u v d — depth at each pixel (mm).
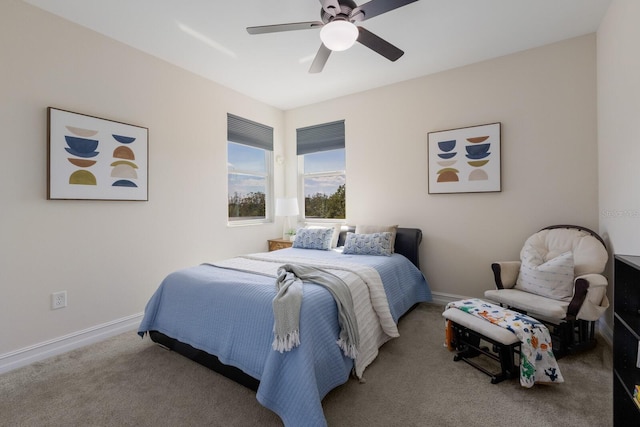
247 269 2311
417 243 3223
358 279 2123
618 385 1373
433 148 3285
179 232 3123
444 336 2457
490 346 2256
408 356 2133
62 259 2293
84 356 2193
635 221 1807
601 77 2428
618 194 2086
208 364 1966
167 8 2193
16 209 2076
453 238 3229
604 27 2328
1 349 2004
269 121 4277
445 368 1975
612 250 2229
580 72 2617
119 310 2631
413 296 2953
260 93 3852
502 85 2945
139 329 2262
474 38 2631
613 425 1388
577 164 2641
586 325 2166
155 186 2908
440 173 3248
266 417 1536
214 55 2883
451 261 3244
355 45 2721
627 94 1910
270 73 3277
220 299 1887
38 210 2176
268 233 4266
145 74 2816
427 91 3344
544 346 1723
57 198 2240
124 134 2635
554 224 2734
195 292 2043
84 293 2412
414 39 2635
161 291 2273
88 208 2441
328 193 4250
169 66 3023
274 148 4371
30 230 2139
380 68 3180
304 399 1360
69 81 2322
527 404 1608
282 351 1465
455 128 3180
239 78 3404
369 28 2463
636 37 1763
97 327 2480
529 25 2451
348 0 1813
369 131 3752
